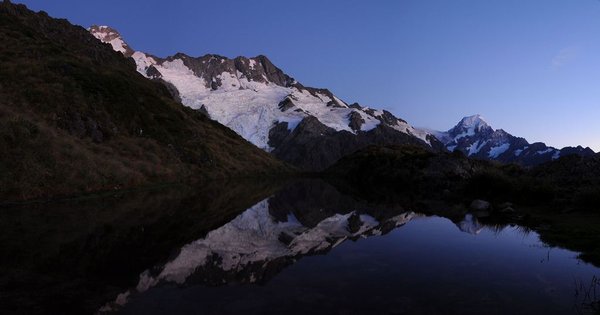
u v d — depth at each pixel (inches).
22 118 1248.2
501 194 1457.9
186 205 1147.9
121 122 2113.7
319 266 471.2
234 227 811.4
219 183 2299.5
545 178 1475.1
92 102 2003.0
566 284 396.2
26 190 1001.5
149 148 2105.1
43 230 652.7
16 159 1071.6
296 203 1467.8
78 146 1438.2
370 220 973.2
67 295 342.6
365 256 532.1
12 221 723.4
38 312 298.5
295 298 342.3
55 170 1156.5
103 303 324.2
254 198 1583.4
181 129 2822.3
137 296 345.4
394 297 347.9
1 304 313.9
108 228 701.3
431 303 332.5
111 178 1411.2
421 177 2608.3
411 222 918.4
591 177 1376.7
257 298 341.4
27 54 2213.3
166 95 4286.4
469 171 2438.5
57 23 4121.6
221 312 305.6
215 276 418.9
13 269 422.9
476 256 531.8
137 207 1016.9
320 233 764.6
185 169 2218.3
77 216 813.2
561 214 948.0
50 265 445.1
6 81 1707.7
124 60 4463.6
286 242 653.9
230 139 4367.6
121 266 453.4
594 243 617.6
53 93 1774.1
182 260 494.3
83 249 531.5
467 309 319.3
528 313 313.0
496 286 387.9
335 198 1740.9
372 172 3917.3
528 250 573.9
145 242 597.9
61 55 2459.4
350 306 322.0
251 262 493.0
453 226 842.2
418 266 471.2
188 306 319.0
